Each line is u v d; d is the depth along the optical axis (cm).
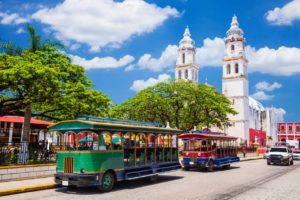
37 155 1833
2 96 2141
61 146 1402
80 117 1418
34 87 1819
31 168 1667
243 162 3684
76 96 2059
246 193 1322
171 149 1878
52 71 1784
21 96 1972
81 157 1302
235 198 1201
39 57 2025
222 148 2619
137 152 1583
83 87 2075
